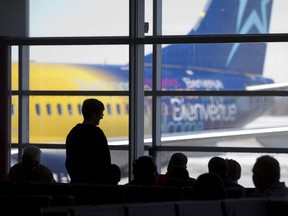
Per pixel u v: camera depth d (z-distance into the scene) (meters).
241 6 14.81
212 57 14.93
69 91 15.71
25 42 15.52
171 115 15.14
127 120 15.41
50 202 6.40
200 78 15.01
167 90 15.12
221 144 14.99
